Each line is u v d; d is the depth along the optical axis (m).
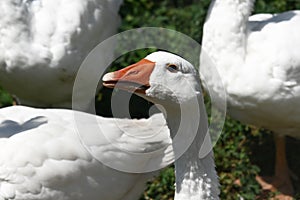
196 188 9.11
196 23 14.98
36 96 12.04
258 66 11.05
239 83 11.11
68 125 9.91
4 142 9.80
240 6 11.41
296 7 14.73
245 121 11.69
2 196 9.56
